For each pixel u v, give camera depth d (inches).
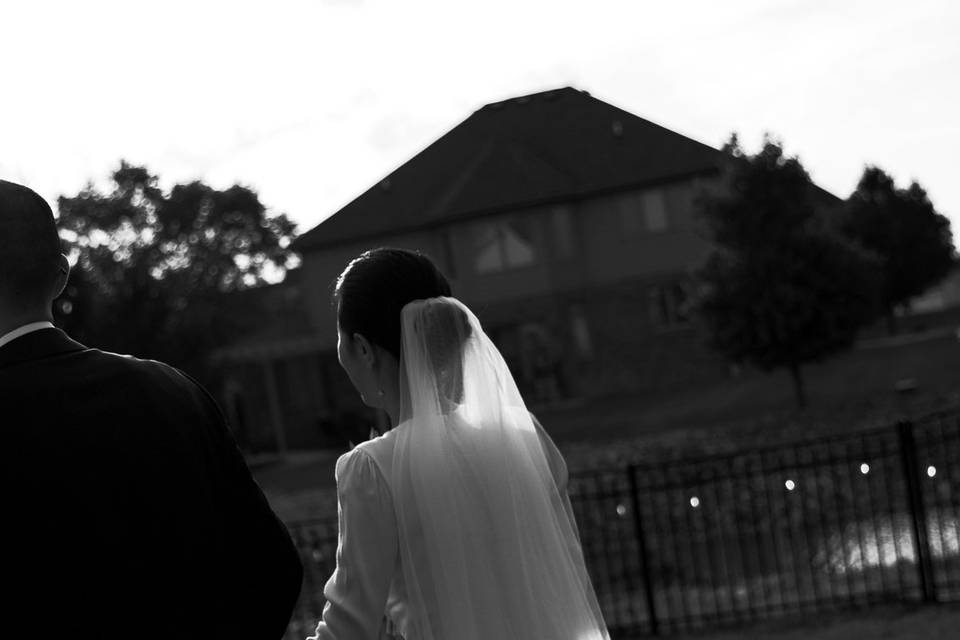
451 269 1499.8
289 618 101.5
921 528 307.1
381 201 1592.0
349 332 115.3
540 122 1596.9
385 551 105.7
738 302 992.9
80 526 92.5
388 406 117.6
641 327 1456.7
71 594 92.0
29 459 92.9
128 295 1358.3
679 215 1443.2
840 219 1510.8
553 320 1464.1
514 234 1470.2
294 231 1889.8
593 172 1482.5
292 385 1630.2
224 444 102.1
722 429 917.8
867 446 336.2
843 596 321.4
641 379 1454.2
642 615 340.5
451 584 104.8
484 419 111.7
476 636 104.8
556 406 1435.8
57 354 98.3
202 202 1782.7
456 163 1608.0
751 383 1251.8
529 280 1465.3
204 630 95.0
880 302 1011.3
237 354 1579.7
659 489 335.9
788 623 303.3
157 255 1670.8
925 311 1966.0
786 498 336.2
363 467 107.8
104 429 95.3
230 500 100.7
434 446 107.6
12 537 91.9
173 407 99.0
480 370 112.7
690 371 1438.2
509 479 109.2
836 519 425.4
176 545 94.7
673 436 941.8
